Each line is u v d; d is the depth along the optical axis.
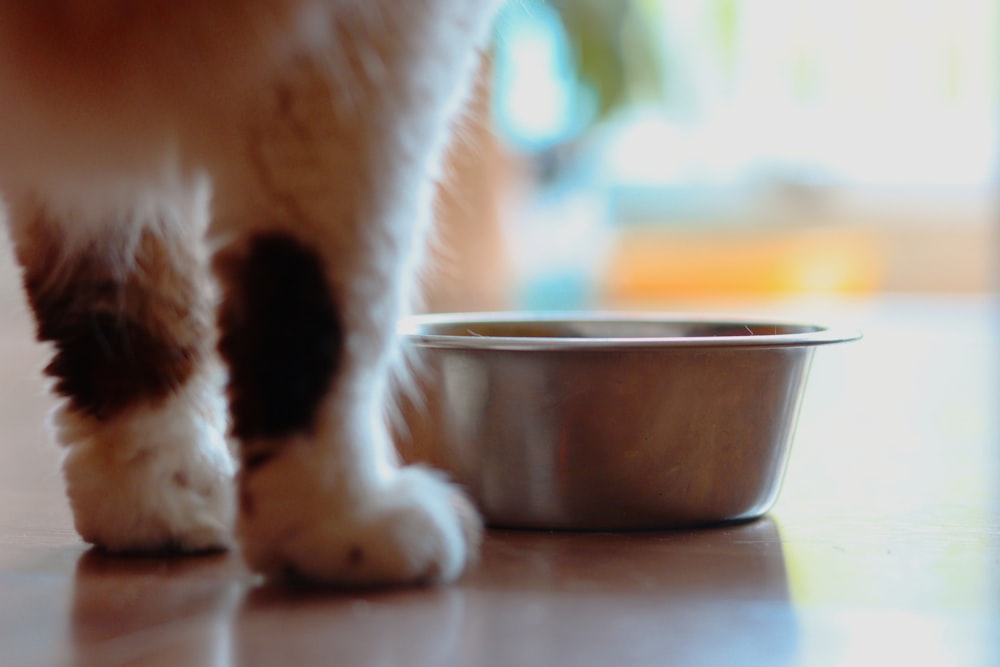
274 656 0.56
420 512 0.62
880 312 2.30
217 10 0.58
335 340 0.60
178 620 0.59
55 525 0.71
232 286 0.60
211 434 0.67
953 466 0.84
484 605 0.60
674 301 2.38
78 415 0.67
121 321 0.66
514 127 1.97
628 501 0.69
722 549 0.67
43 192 0.64
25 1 0.59
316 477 0.61
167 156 0.61
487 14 0.62
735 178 2.69
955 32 2.62
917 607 0.60
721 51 2.63
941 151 2.66
